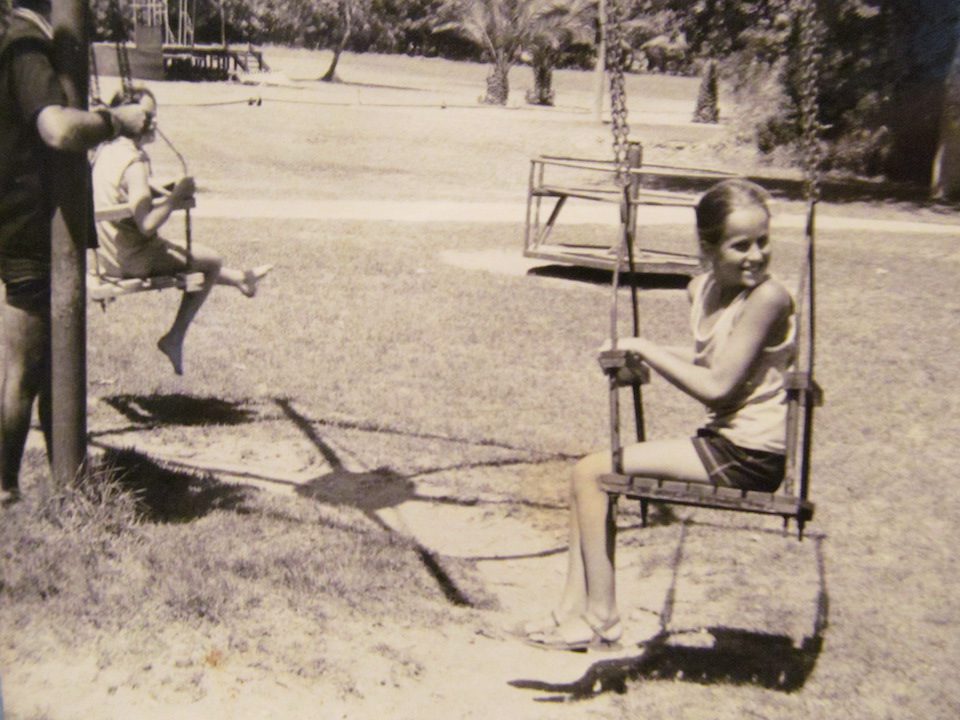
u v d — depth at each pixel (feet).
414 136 90.94
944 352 31.73
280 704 12.23
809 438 12.03
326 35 189.37
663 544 18.04
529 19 130.52
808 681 13.67
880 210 63.93
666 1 71.56
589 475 12.89
